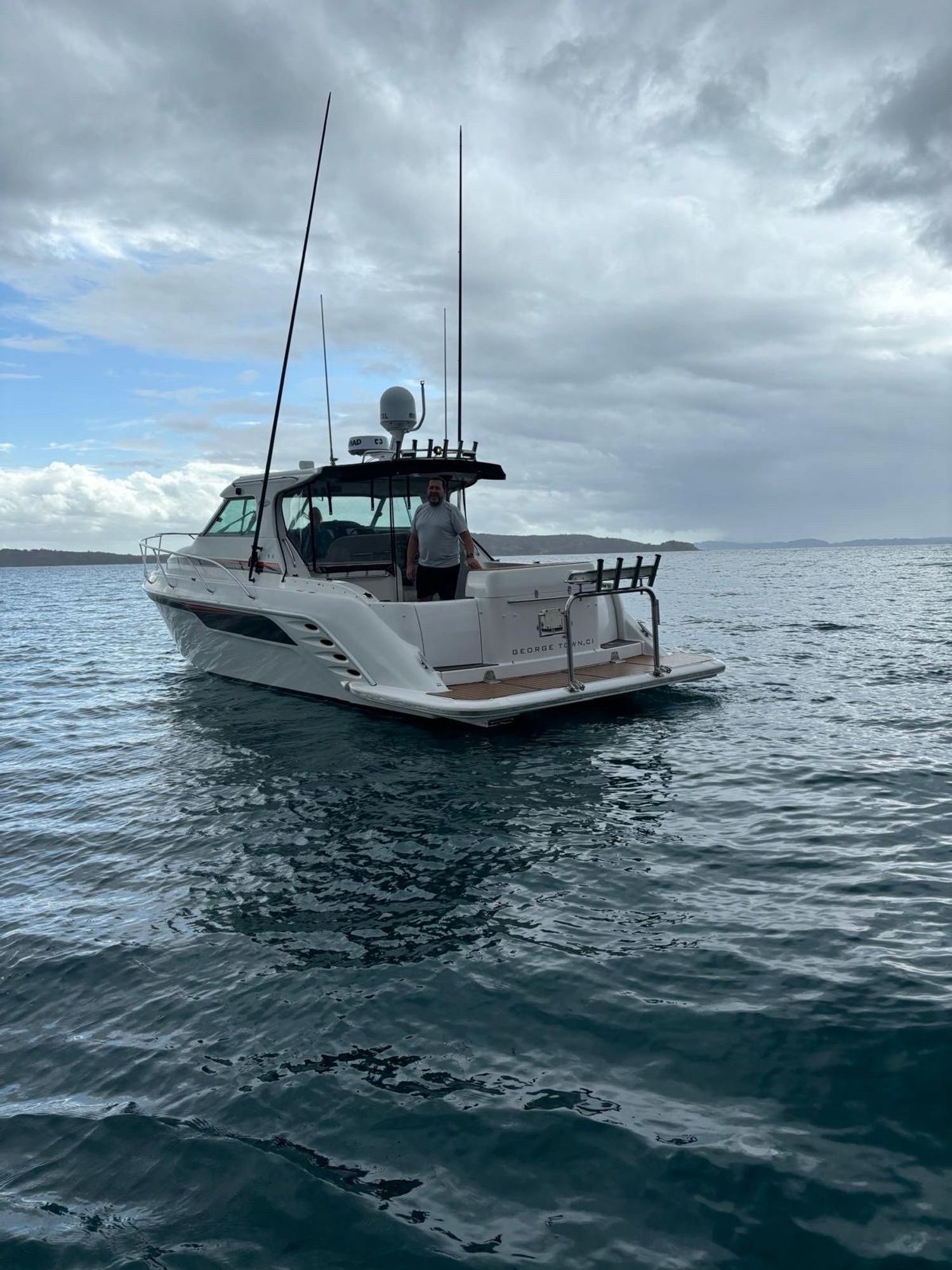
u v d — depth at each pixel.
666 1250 2.04
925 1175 2.23
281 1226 2.19
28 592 52.31
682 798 5.65
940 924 3.72
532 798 5.75
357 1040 3.02
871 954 3.44
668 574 63.28
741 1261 1.99
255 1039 3.08
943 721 7.69
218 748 7.54
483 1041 2.97
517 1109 2.59
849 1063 2.72
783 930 3.70
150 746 7.85
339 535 9.59
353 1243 2.11
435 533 8.73
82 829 5.64
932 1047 2.77
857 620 18.44
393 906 4.16
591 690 7.73
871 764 6.33
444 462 9.52
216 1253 2.10
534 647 8.55
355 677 8.24
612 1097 2.62
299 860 4.82
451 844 4.95
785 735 7.35
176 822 5.63
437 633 8.12
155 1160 2.46
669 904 4.03
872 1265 1.95
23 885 4.75
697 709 8.58
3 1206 2.31
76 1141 2.56
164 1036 3.14
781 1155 2.33
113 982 3.57
